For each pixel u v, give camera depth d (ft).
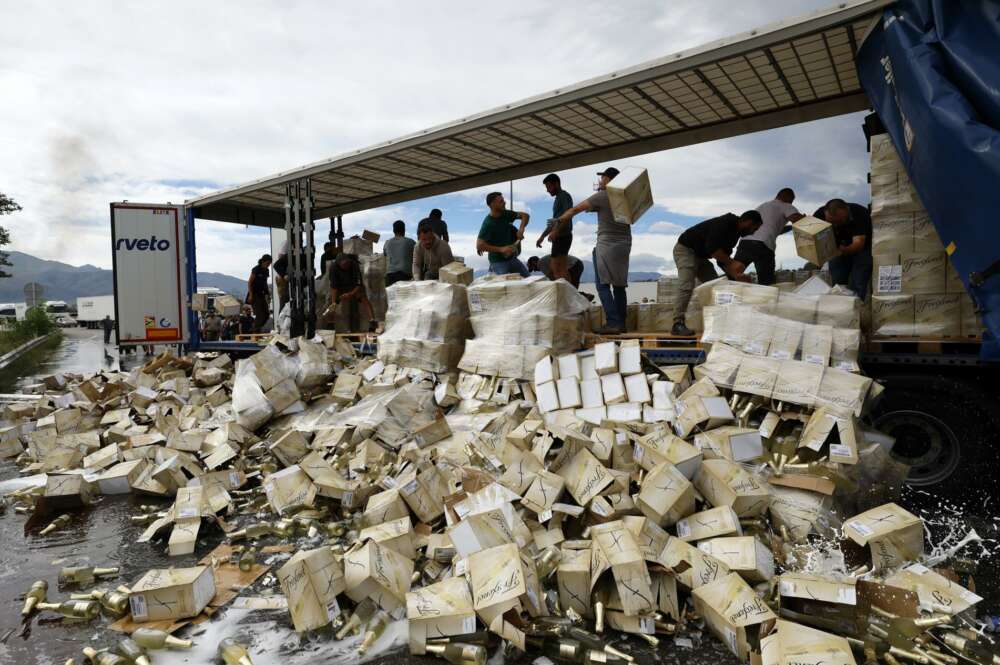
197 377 24.72
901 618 8.29
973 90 10.86
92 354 68.74
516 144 22.99
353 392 20.01
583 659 8.34
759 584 9.57
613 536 9.60
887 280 14.08
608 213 20.49
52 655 8.79
